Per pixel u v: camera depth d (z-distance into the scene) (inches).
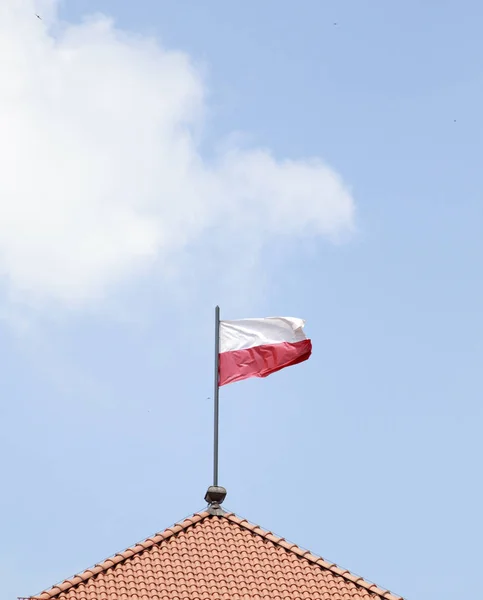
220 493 1501.0
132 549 1417.3
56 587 1349.7
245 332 1612.9
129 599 1331.2
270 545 1443.2
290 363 1598.2
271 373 1598.2
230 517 1486.2
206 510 1496.1
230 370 1594.5
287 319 1608.0
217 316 1619.1
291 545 1453.0
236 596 1349.7
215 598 1342.3
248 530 1465.3
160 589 1350.9
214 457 1531.7
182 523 1465.3
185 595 1342.3
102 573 1376.7
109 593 1341.0
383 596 1382.9
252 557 1416.1
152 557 1403.8
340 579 1403.8
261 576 1386.6
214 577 1375.5
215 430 1546.5
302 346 1600.6
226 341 1610.5
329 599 1364.4
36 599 1323.8
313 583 1386.6
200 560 1402.6
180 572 1380.4
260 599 1349.7
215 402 1565.0
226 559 1407.5
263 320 1615.4
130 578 1364.4
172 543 1428.4
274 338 1604.3
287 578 1389.0
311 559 1429.6
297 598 1359.5
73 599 1330.0
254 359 1599.4
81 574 1375.5
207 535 1445.6
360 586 1397.6
